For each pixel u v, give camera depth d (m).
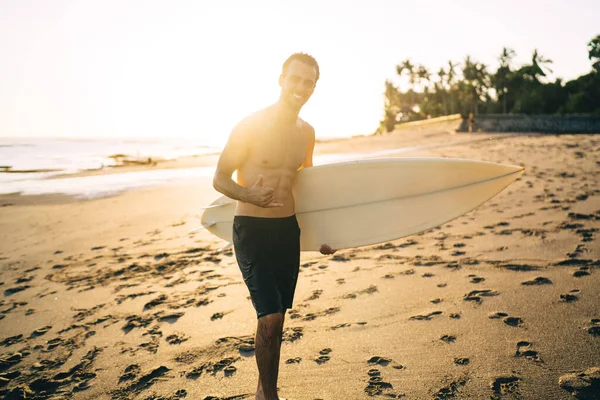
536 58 53.22
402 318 3.11
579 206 6.23
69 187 12.46
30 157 30.53
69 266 5.18
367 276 4.09
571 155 13.05
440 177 2.80
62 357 2.97
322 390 2.31
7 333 3.42
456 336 2.76
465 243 4.94
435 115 64.94
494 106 56.12
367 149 25.36
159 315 3.54
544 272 3.76
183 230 6.75
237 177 2.17
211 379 2.54
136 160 23.16
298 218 2.63
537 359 2.41
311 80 2.05
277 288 2.03
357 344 2.79
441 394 2.19
